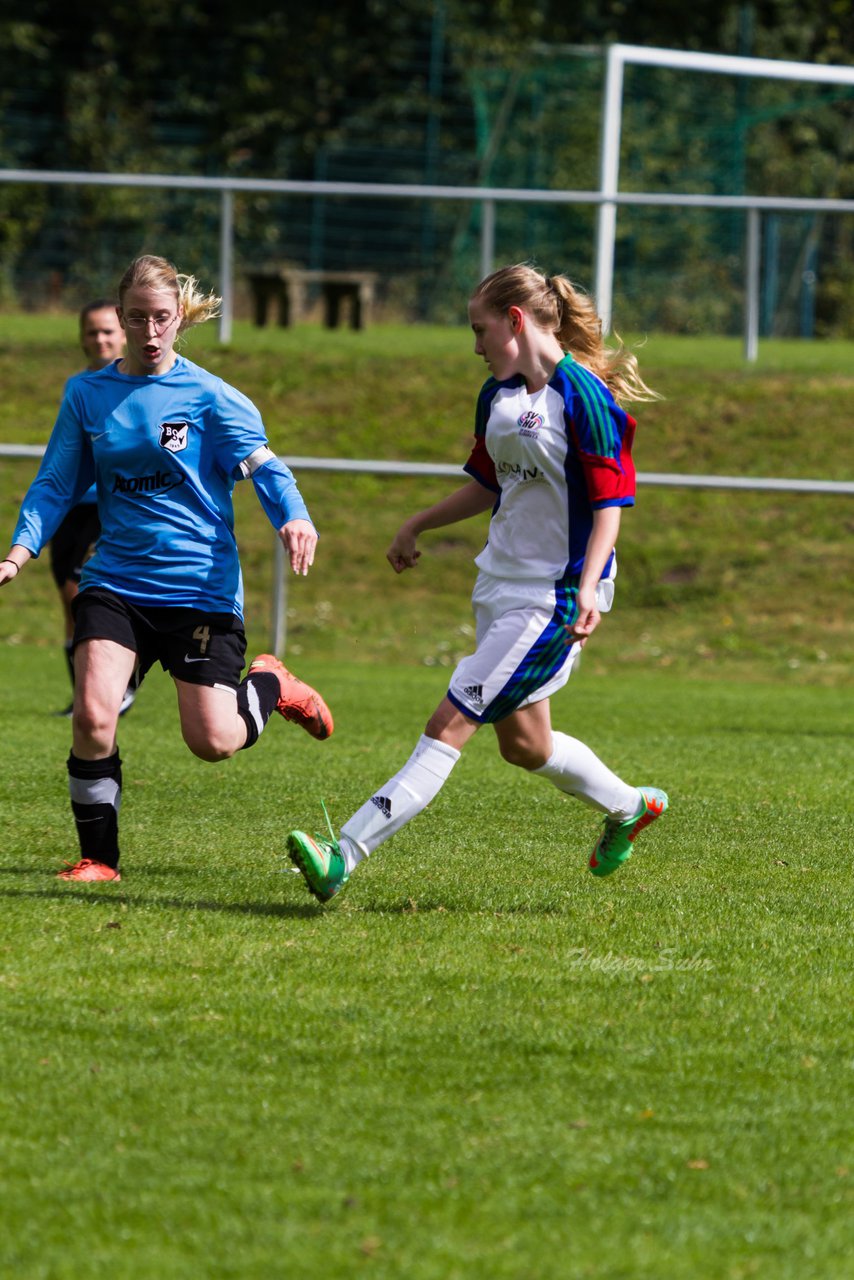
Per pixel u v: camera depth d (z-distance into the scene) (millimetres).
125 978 12008
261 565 46125
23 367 53562
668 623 43750
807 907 15164
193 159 103500
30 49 100750
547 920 14297
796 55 115938
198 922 13812
